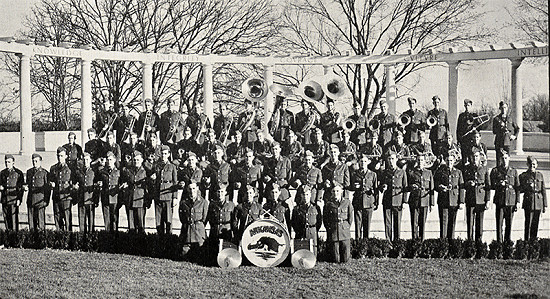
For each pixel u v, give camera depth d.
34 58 45.16
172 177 21.80
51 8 43.28
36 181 22.41
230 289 17.83
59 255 21.31
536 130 41.41
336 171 21.81
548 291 17.59
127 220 22.05
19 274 19.14
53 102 45.81
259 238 19.80
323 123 27.94
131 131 27.50
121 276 18.98
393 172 21.08
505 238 21.19
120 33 44.75
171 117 27.75
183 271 19.55
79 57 30.94
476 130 26.92
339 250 20.30
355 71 44.53
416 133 27.25
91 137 25.84
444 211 20.95
